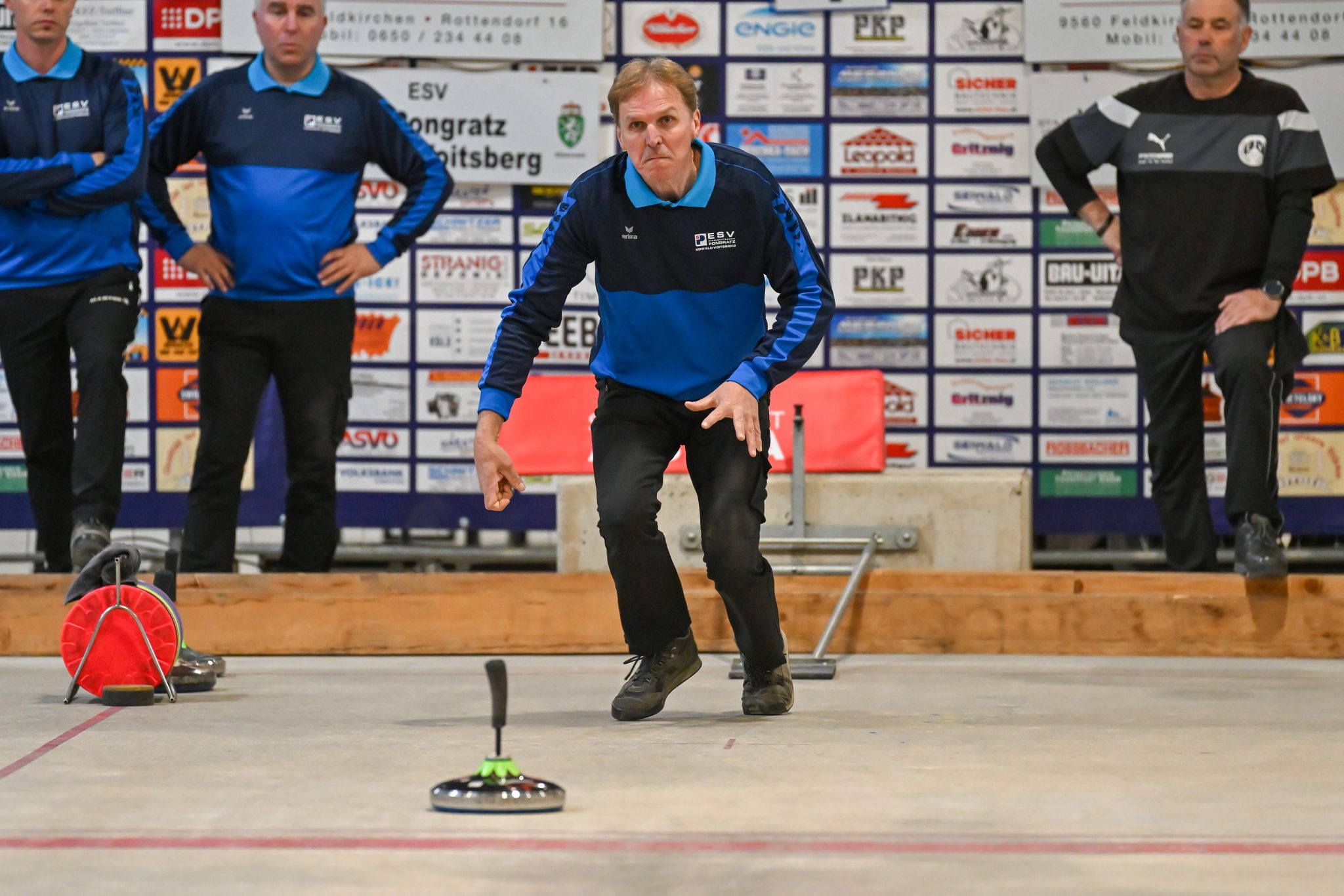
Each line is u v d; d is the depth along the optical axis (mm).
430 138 17141
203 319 14438
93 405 13594
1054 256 17094
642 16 17172
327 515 14703
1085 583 13578
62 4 13891
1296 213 13492
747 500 9430
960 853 5992
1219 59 13586
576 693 11039
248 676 12109
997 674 12078
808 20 17141
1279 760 8102
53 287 13969
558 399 14438
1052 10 16891
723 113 17203
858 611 13555
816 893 5418
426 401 17281
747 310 9578
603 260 9461
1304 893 5434
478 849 6055
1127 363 17078
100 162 13727
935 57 17078
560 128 17172
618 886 5516
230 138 14328
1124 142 14062
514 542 17453
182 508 17062
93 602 10359
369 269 14453
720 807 6832
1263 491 13023
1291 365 13445
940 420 17219
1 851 6043
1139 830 6391
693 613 13703
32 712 9914
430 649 13648
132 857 5949
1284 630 13172
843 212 17203
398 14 17031
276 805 6902
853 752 8312
